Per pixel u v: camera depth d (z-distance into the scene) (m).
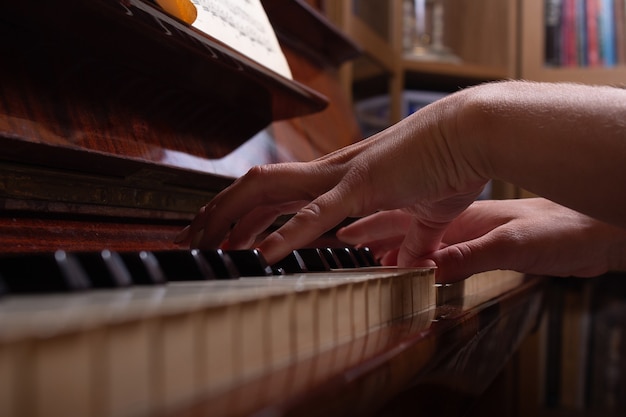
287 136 0.95
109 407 0.18
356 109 1.80
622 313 2.15
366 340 0.33
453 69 2.18
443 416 0.38
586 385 1.74
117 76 0.59
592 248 0.73
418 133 0.51
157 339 0.20
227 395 0.21
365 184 0.51
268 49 0.82
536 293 1.12
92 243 0.52
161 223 0.64
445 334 0.38
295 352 0.28
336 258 0.55
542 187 0.48
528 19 2.30
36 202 0.50
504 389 1.09
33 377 0.15
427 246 0.64
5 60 0.48
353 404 0.24
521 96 0.50
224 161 0.72
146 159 0.57
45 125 0.49
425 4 2.37
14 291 0.27
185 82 0.67
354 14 1.79
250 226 0.59
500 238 0.69
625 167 0.45
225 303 0.23
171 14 0.57
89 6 0.47
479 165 0.50
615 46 2.28
